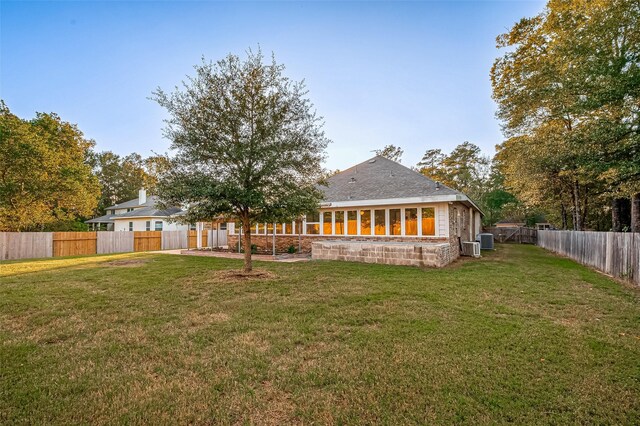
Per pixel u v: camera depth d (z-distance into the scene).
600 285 7.29
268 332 4.26
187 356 3.56
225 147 7.79
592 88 10.67
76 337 4.18
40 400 2.71
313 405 2.61
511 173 20.61
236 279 7.91
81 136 24.19
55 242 16.56
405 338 3.99
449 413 2.48
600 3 12.19
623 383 2.93
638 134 9.81
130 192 42.12
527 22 17.52
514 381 2.95
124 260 12.71
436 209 12.39
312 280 7.71
